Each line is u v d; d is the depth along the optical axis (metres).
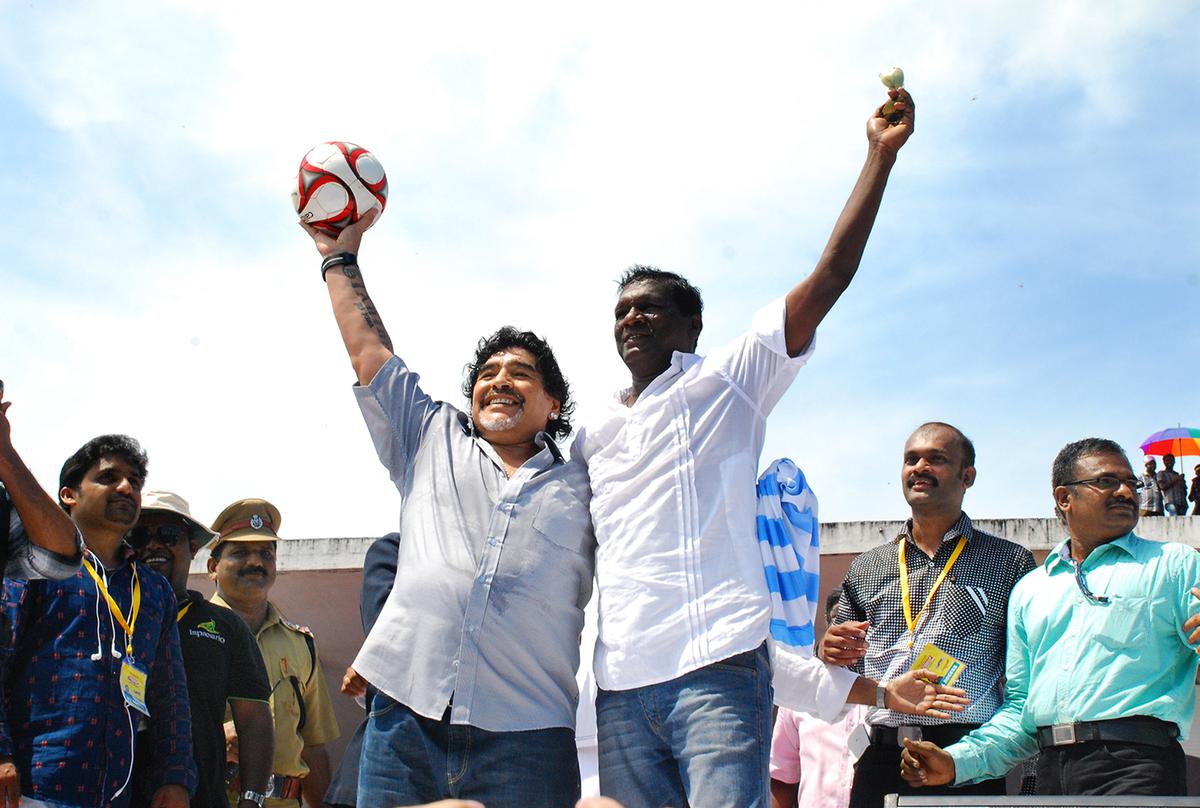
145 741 4.70
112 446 4.80
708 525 3.71
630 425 3.93
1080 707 4.45
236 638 5.39
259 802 5.22
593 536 3.99
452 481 4.02
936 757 4.50
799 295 3.79
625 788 3.58
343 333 4.37
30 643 4.39
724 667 3.54
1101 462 4.71
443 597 3.78
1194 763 6.36
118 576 4.72
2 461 4.04
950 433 5.25
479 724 3.63
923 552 5.23
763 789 3.41
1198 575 4.49
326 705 6.30
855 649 4.08
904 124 3.82
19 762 4.22
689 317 4.22
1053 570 4.78
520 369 4.28
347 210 4.50
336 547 7.09
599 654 3.71
